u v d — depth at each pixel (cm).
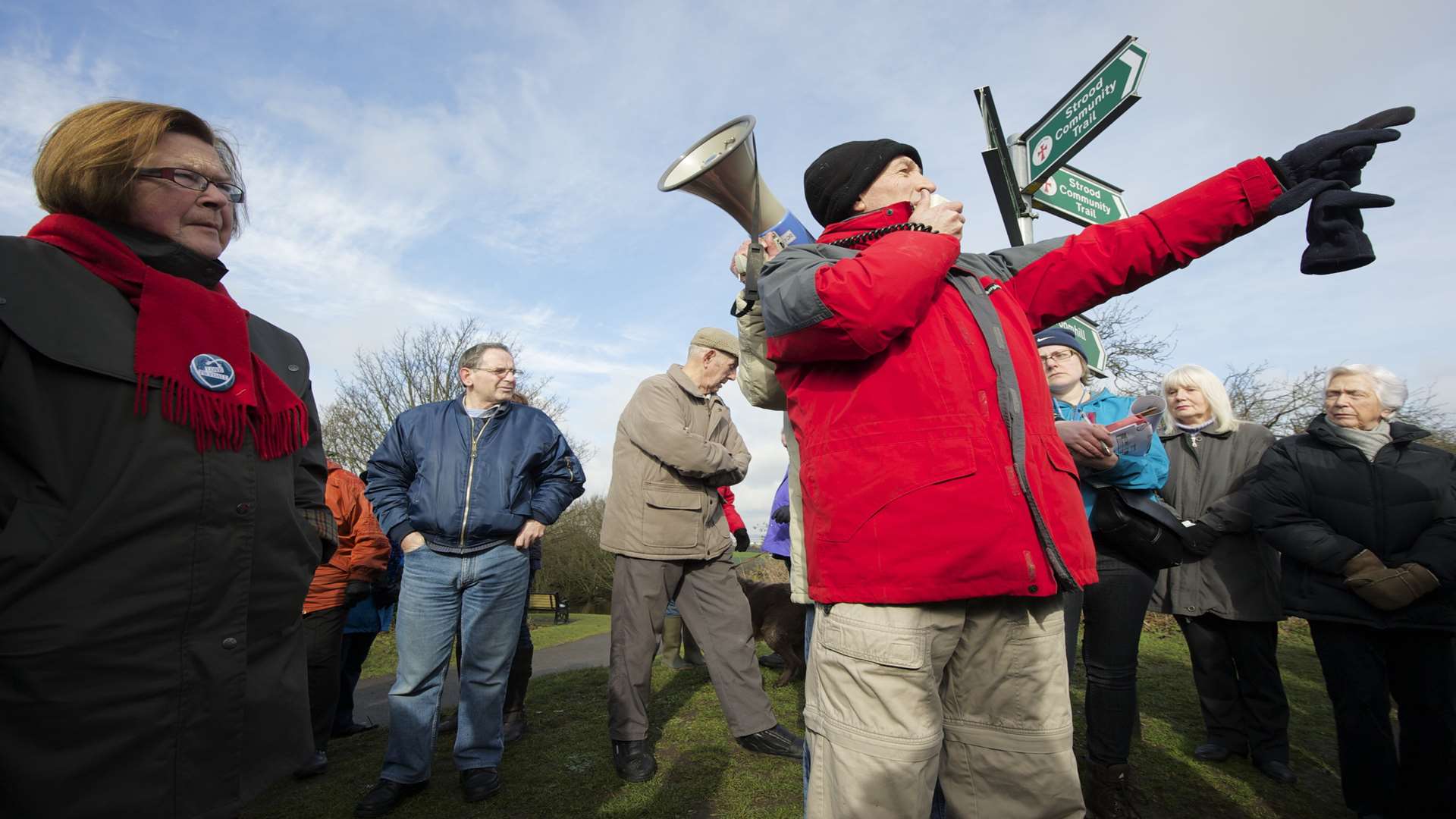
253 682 123
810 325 131
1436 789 240
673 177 176
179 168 127
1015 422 133
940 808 167
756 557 684
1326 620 257
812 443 142
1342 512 258
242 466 123
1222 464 322
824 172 170
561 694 452
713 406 365
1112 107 301
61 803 99
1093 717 256
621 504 327
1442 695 242
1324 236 140
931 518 126
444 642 288
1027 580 125
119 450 108
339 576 331
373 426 1970
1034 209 359
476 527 286
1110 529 248
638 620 312
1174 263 156
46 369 105
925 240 133
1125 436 238
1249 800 270
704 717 380
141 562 108
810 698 144
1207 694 319
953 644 136
